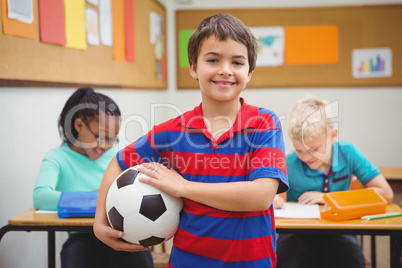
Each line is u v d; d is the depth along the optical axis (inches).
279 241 70.8
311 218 60.4
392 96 179.9
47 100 84.5
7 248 72.6
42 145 83.1
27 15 74.2
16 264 75.7
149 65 154.5
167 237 45.0
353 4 177.2
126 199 43.8
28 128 77.7
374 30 177.0
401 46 176.4
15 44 70.7
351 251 65.9
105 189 47.1
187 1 180.5
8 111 70.9
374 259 87.5
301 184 74.2
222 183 41.4
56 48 84.8
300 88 181.9
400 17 175.3
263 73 182.5
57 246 91.0
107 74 111.9
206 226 42.6
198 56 43.0
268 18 180.1
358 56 178.5
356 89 180.9
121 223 44.1
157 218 43.6
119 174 47.2
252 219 43.1
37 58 77.8
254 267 42.7
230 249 42.4
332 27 178.2
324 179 73.5
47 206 62.8
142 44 144.7
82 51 96.6
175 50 185.5
